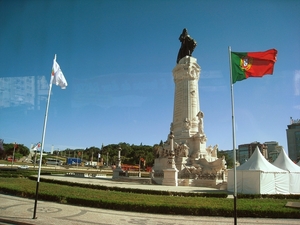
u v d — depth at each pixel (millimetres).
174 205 13500
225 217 12953
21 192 17875
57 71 14242
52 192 17172
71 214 12391
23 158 104312
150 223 11203
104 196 16391
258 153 25281
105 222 11062
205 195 19531
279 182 23875
